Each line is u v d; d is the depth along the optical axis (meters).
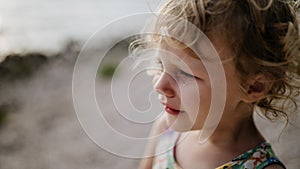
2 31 2.36
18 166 1.54
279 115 0.77
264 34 0.67
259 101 0.70
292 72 0.70
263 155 0.71
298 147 1.14
